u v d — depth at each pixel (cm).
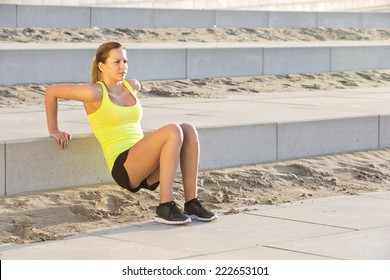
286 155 1827
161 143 1384
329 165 1820
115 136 1425
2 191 1455
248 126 1756
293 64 3241
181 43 3478
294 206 1538
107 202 1488
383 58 3528
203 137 1686
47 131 1627
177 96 2588
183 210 1481
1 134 1572
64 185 1527
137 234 1327
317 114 1995
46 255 1203
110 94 1426
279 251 1224
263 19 4378
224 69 3056
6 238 1293
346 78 3244
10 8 3578
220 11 4209
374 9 6241
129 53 2823
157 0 4775
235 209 1508
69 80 2703
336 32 4428
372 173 1811
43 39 3303
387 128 2011
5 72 2559
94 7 3797
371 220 1430
